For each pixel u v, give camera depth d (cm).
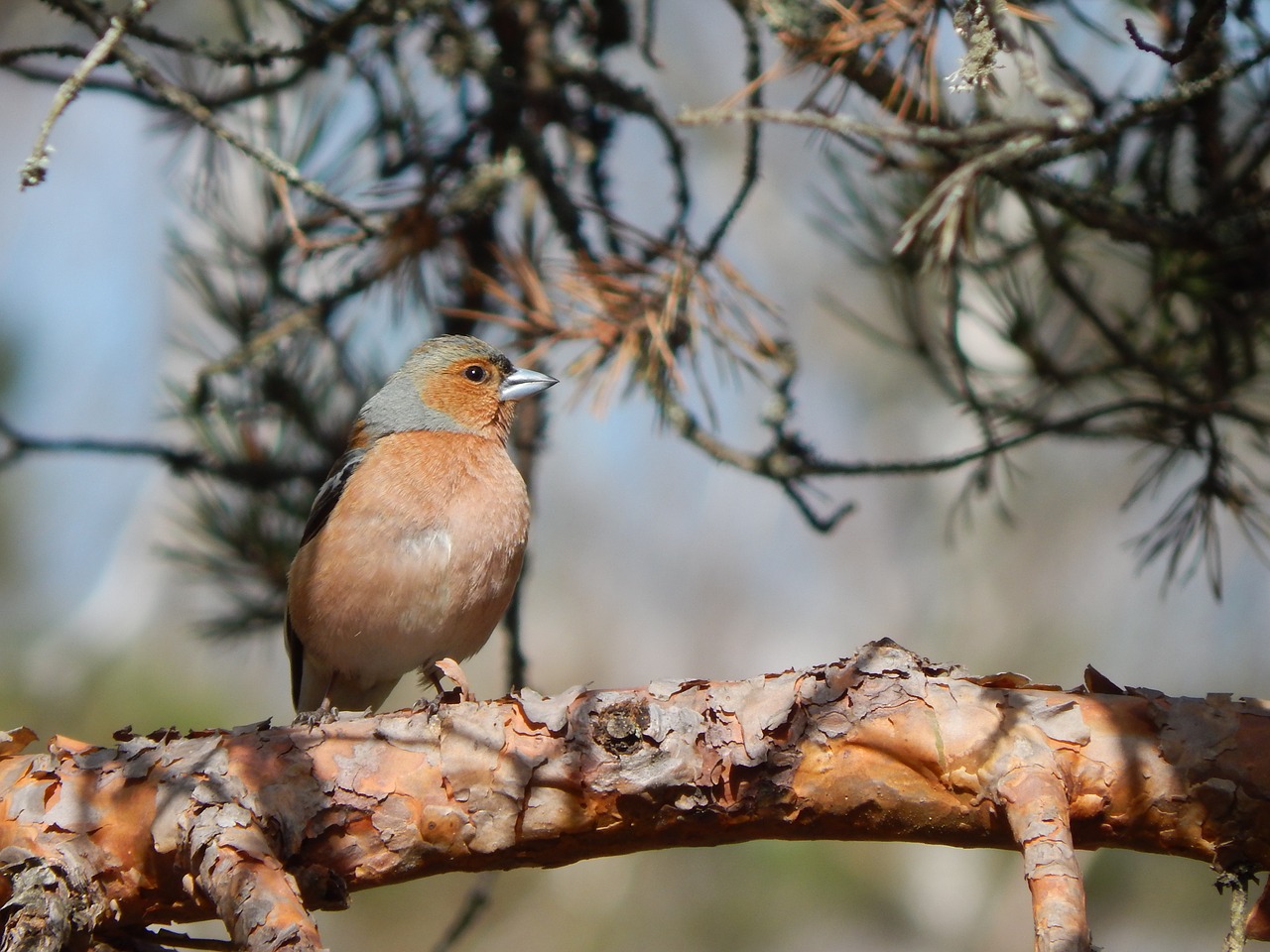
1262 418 869
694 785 585
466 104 1095
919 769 576
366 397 1106
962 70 559
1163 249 867
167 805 587
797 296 2727
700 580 2862
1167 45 870
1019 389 992
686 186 1025
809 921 1934
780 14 743
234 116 1058
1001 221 1073
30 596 2158
